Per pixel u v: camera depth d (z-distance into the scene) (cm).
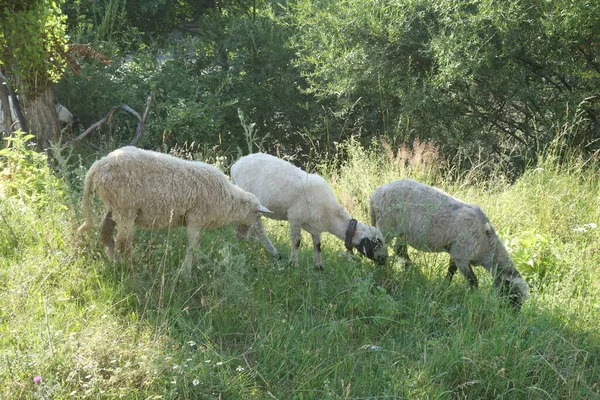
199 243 573
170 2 1686
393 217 588
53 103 941
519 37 1009
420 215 567
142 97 1327
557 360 448
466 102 1178
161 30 1761
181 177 511
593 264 629
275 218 620
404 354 455
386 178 809
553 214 734
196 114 1249
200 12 1802
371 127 1327
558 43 1026
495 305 501
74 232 538
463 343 457
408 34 1176
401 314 517
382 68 1187
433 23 1148
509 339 455
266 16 1596
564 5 970
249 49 1521
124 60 1446
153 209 507
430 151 845
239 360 431
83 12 1463
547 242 648
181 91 1369
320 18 1278
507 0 1017
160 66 1463
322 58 1303
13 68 852
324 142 1447
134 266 519
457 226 550
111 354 396
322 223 596
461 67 1037
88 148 1059
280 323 469
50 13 817
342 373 421
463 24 1052
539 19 1016
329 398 384
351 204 724
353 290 532
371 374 420
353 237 582
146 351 395
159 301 447
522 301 531
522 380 420
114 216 505
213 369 404
